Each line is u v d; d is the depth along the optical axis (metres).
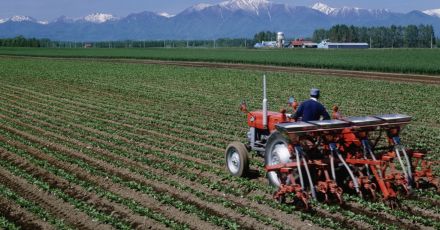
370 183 11.38
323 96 31.77
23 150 17.27
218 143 18.34
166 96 32.84
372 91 34.38
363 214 10.92
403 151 11.72
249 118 14.38
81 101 31.03
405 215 10.73
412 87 36.53
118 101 30.88
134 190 13.07
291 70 55.03
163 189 13.14
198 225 10.78
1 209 11.91
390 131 11.90
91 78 46.66
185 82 42.00
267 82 41.16
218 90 35.94
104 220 11.05
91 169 14.82
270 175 12.74
